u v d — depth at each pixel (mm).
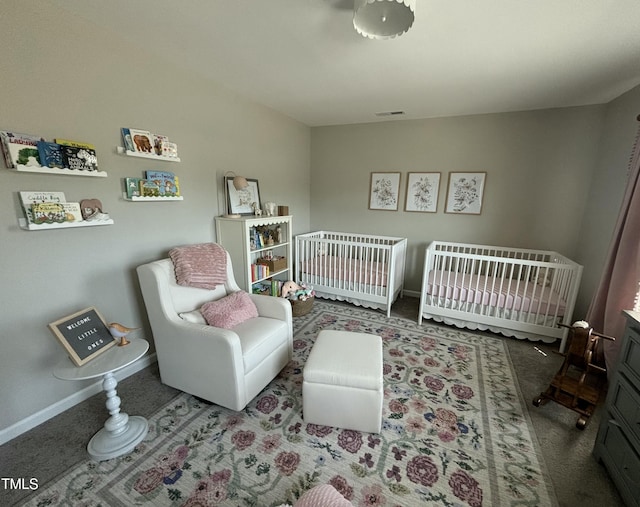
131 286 2219
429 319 3285
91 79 1830
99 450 1532
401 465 1505
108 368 1493
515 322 2754
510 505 1315
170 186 2359
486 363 2438
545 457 1566
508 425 1784
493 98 2879
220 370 1765
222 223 2859
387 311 3320
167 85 2295
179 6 1583
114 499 1327
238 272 2902
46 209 1650
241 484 1396
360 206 4285
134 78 2064
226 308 2143
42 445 1611
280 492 1361
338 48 1989
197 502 1312
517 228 3447
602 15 1515
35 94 1593
